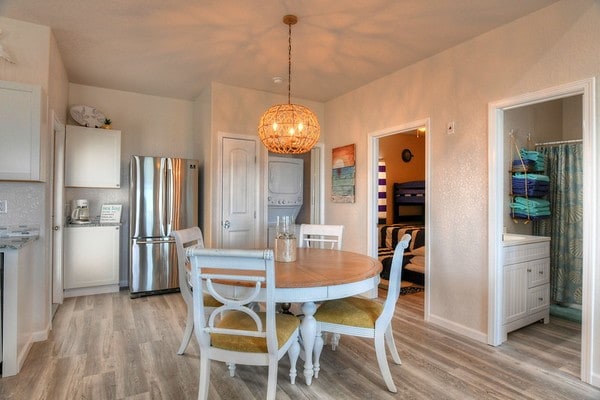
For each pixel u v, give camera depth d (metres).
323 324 2.15
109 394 1.97
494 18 2.57
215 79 3.98
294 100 4.62
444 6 2.44
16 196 2.64
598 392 2.04
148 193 4.02
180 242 2.43
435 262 3.16
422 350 2.59
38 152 2.49
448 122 3.07
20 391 1.98
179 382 2.11
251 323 1.89
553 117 3.85
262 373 2.25
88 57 3.38
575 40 2.25
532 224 3.68
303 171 5.11
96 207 4.25
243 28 2.79
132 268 3.89
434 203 3.19
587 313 2.16
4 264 2.14
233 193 4.21
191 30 2.84
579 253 3.41
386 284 4.57
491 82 2.74
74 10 2.53
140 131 4.52
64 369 2.24
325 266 2.18
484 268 2.76
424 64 3.32
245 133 4.28
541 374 2.24
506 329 2.79
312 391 2.03
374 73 3.71
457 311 2.96
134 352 2.50
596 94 2.14
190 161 4.26
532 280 3.06
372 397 1.97
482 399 1.96
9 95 2.43
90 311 3.38
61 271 3.57
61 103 3.46
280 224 2.38
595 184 2.14
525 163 3.37
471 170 2.87
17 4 2.45
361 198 4.12
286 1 2.41
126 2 2.44
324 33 2.86
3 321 2.14
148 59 3.43
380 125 3.85
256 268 1.58
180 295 4.00
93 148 3.92
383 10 2.51
